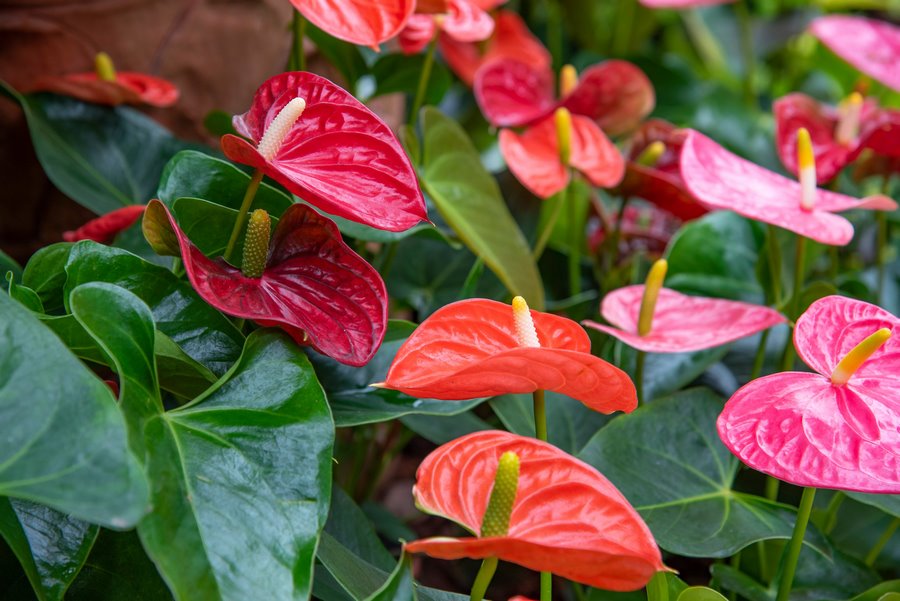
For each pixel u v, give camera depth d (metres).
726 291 1.35
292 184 0.95
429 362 0.99
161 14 1.34
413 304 1.34
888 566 1.25
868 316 1.04
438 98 1.41
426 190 1.22
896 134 1.25
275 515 0.92
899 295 1.63
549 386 0.98
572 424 1.22
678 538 1.08
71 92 1.26
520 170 1.30
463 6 1.27
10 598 0.99
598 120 1.49
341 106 1.01
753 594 1.12
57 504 0.85
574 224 1.41
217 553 0.90
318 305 1.01
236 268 1.01
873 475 0.95
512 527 0.93
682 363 1.28
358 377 1.08
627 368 1.27
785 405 0.99
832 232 1.12
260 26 1.41
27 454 0.86
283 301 1.00
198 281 0.97
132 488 0.85
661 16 2.82
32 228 1.35
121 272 1.00
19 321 0.89
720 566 1.14
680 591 1.06
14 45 1.29
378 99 1.59
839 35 1.62
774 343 1.39
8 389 0.87
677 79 2.26
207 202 1.04
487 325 1.00
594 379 0.97
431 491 0.94
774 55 2.69
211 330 1.02
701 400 1.17
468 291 1.21
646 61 2.26
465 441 0.95
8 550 0.99
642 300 1.17
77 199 1.22
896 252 1.87
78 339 0.98
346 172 1.00
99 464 0.86
